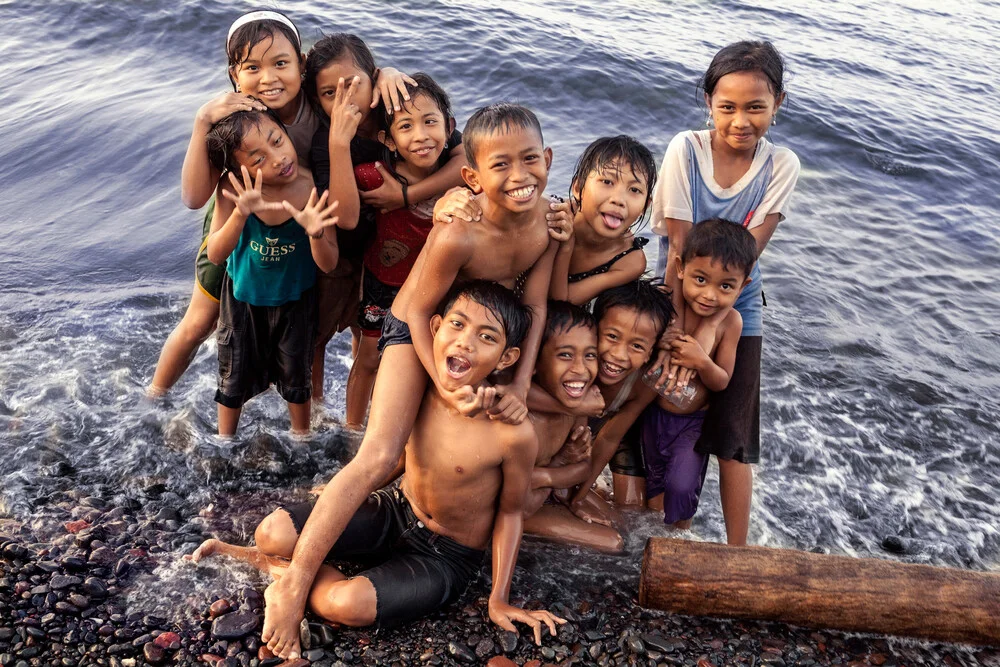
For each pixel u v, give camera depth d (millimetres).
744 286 4109
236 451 4793
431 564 3803
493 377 3881
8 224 7082
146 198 7516
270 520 3787
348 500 3627
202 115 4047
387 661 3457
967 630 3676
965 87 12273
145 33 10281
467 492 3758
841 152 9797
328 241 4191
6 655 3316
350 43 4207
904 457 5414
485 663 3498
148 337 5824
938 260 7957
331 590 3561
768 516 4801
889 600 3678
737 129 4020
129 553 3912
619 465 4617
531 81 9906
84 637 3428
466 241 3588
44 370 5355
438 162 4371
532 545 4301
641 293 3977
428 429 3783
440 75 9891
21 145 8125
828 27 14281
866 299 7219
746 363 4293
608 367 4023
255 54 4074
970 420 5820
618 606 3912
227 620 3557
